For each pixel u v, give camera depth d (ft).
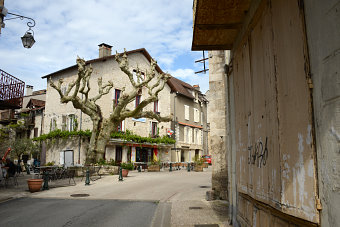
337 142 5.98
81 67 59.26
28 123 103.76
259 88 12.04
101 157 65.26
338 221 5.94
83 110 65.21
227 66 20.44
